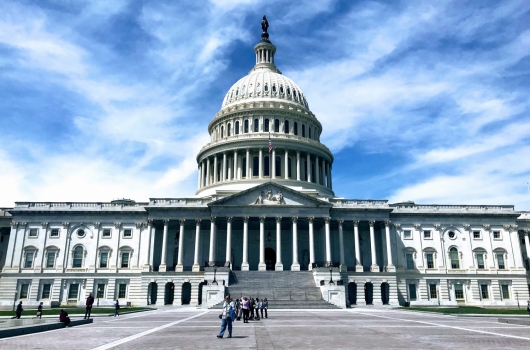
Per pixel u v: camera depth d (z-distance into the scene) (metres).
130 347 17.94
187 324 31.05
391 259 76.81
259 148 94.06
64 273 77.56
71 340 20.61
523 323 30.67
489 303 78.31
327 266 72.31
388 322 32.66
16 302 75.88
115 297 76.94
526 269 85.38
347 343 19.34
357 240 77.94
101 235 80.44
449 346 18.16
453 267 80.69
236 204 76.12
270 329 26.56
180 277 72.69
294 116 101.81
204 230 81.88
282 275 68.44
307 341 20.14
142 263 78.75
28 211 80.44
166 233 77.12
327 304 55.97
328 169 103.50
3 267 79.94
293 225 75.69
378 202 81.25
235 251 82.19
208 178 97.88
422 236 81.75
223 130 103.56
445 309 55.56
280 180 91.19
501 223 83.31
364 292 73.25
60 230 80.31
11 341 20.17
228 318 21.88
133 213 81.50
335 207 78.31
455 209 84.38
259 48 121.81
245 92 106.69
